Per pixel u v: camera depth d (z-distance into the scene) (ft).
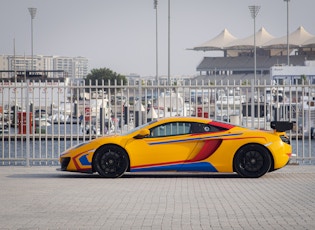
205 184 53.16
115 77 375.45
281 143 56.65
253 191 48.93
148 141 56.59
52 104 68.33
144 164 56.44
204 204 42.83
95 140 56.95
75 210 40.65
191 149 56.34
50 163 79.51
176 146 56.39
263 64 611.06
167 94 78.84
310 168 64.75
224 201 44.06
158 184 53.11
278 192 48.34
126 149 56.49
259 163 56.54
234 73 631.97
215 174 60.39
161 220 37.40
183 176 59.16
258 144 56.34
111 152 56.65
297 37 571.28
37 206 42.11
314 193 47.85
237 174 60.13
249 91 79.82
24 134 72.64
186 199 44.93
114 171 56.75
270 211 40.19
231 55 646.33
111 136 57.31
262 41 588.09
